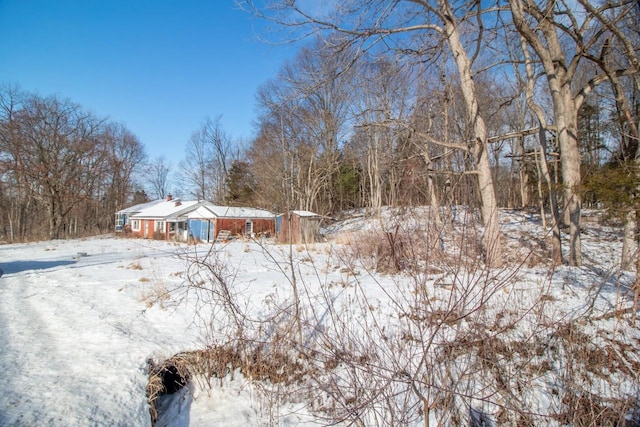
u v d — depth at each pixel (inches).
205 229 1084.5
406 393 132.8
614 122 666.8
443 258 131.5
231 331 189.5
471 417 138.3
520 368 149.9
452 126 383.6
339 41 338.6
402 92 414.6
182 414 162.1
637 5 279.4
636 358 166.2
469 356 130.5
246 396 171.5
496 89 593.0
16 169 1304.1
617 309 192.1
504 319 175.3
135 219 1514.5
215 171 1729.8
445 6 344.5
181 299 244.7
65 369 164.7
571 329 168.2
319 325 194.2
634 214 172.6
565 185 253.8
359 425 137.3
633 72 314.5
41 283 363.3
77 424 126.3
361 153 1096.2
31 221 1727.4
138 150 2036.2
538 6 342.3
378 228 305.1
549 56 373.4
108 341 193.8
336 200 1332.4
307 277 320.2
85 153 1473.9
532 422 140.2
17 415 127.6
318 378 162.9
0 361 171.8
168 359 182.1
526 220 740.7
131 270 416.5
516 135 447.8
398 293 219.3
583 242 525.7
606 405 146.7
